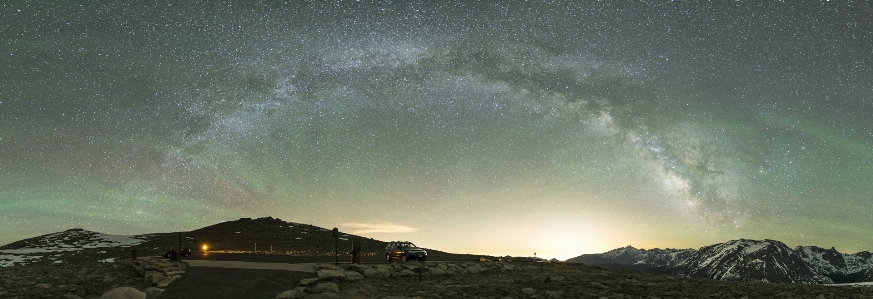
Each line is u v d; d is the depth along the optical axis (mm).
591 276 40969
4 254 75875
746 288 32656
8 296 27594
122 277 35562
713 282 37750
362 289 30812
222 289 28500
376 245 92438
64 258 70625
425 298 27422
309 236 104188
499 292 29828
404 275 37031
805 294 29422
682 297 28188
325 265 37406
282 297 26859
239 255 62438
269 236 102812
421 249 50688
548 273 42812
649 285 34500
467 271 40969
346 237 105562
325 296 27766
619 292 30688
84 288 30344
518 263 51531
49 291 29219
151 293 27297
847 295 29031
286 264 40062
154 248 84125
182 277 32125
